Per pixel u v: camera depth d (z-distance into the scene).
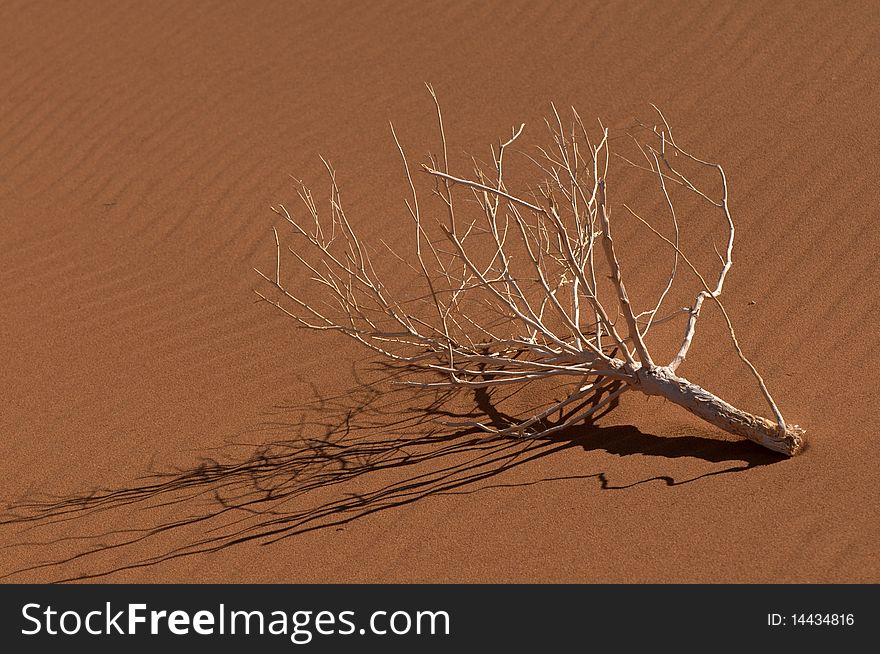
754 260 12.68
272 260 14.55
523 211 14.25
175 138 17.53
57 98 19.06
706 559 8.62
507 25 18.59
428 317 12.81
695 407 9.83
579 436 10.42
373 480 10.31
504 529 9.32
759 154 14.48
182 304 13.98
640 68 16.91
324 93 17.92
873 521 8.62
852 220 12.88
